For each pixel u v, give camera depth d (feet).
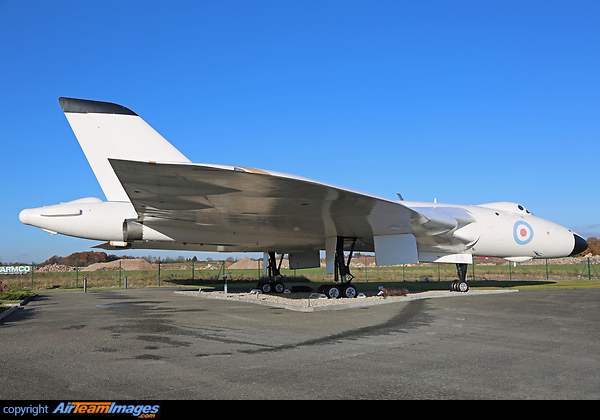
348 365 17.60
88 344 22.24
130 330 27.09
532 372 16.61
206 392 13.91
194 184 33.58
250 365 17.54
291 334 25.50
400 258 53.78
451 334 25.58
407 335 25.17
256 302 46.80
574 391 14.17
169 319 32.53
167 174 30.91
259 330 27.02
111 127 49.73
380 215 45.73
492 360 18.63
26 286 92.27
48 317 34.73
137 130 49.88
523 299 49.21
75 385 14.73
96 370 16.71
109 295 62.85
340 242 56.24
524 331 26.81
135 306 43.60
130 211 53.16
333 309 40.01
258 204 40.52
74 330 27.17
